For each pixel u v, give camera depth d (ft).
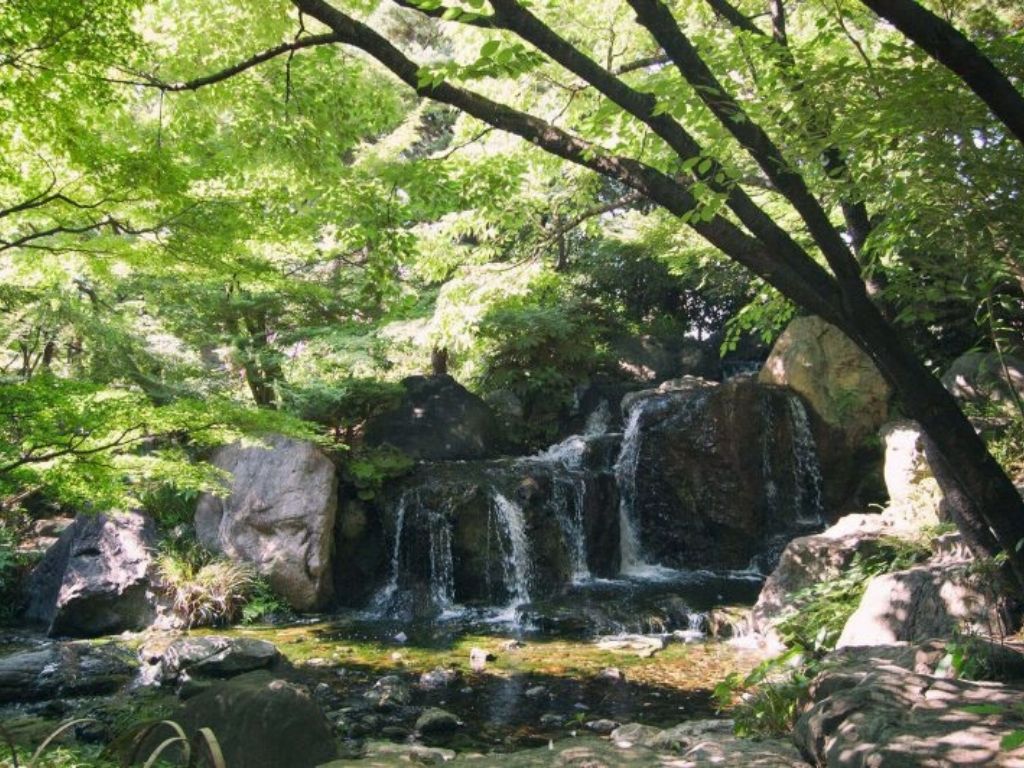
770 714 16.42
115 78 19.89
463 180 23.59
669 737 17.40
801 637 26.55
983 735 10.77
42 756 14.75
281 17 21.74
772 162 15.75
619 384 60.18
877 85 13.83
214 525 38.58
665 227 39.63
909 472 32.71
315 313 47.03
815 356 47.21
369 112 23.88
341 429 46.34
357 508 41.04
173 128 21.31
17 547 39.96
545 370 57.98
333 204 22.17
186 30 21.70
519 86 28.76
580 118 27.53
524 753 15.12
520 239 39.55
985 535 19.88
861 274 17.52
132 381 39.14
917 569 23.40
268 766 17.25
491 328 54.54
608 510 45.21
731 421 45.88
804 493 46.03
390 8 55.62
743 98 18.80
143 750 17.60
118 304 41.27
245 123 21.77
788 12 25.48
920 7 10.85
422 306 45.06
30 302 34.40
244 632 33.35
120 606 34.12
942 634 21.08
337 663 28.55
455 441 49.01
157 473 21.45
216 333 44.88
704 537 45.88
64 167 18.48
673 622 33.53
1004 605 20.59
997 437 30.01
